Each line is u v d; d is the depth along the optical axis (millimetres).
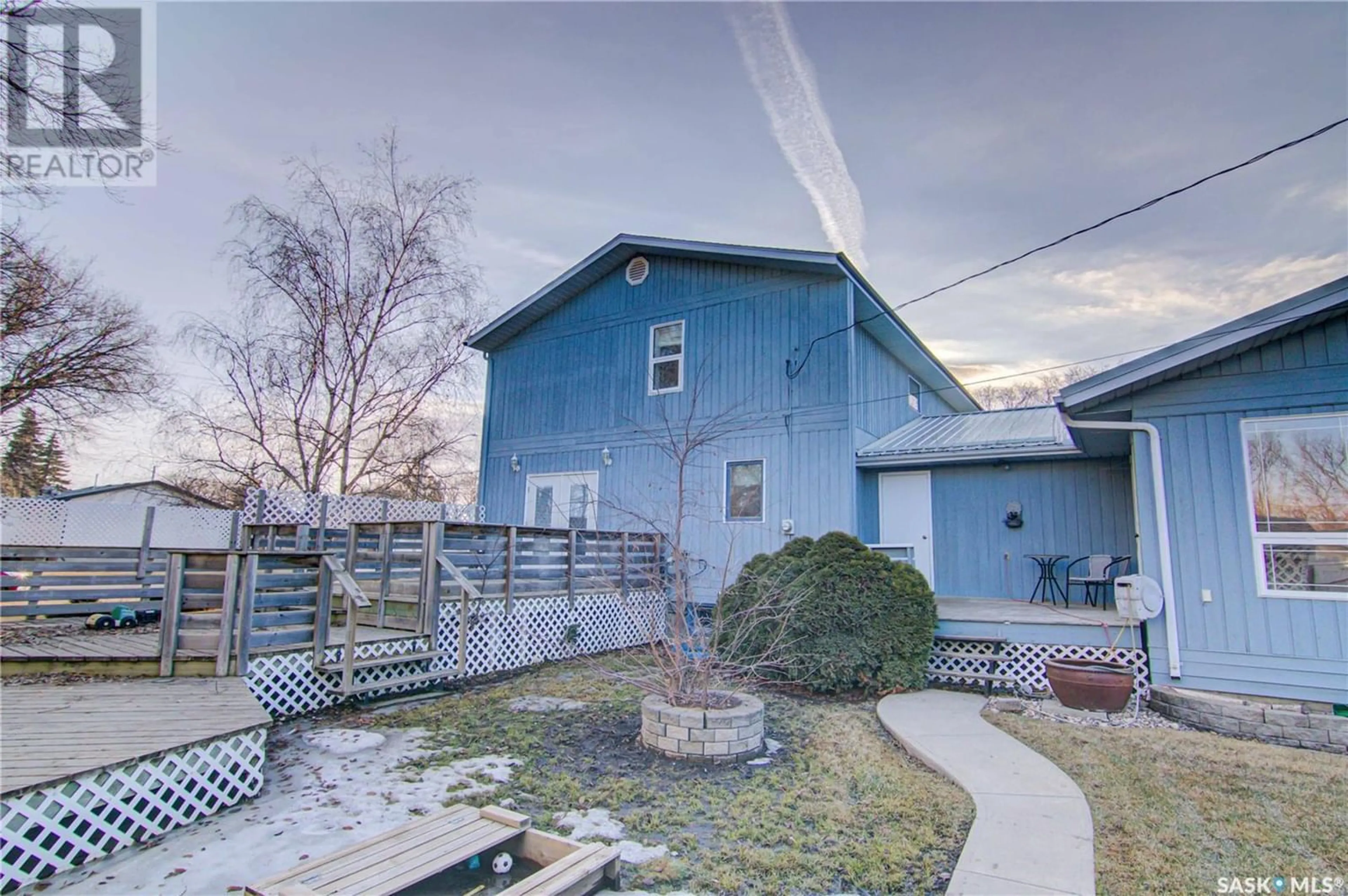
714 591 10156
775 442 10203
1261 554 5910
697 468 10781
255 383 14594
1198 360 6160
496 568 7840
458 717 5777
